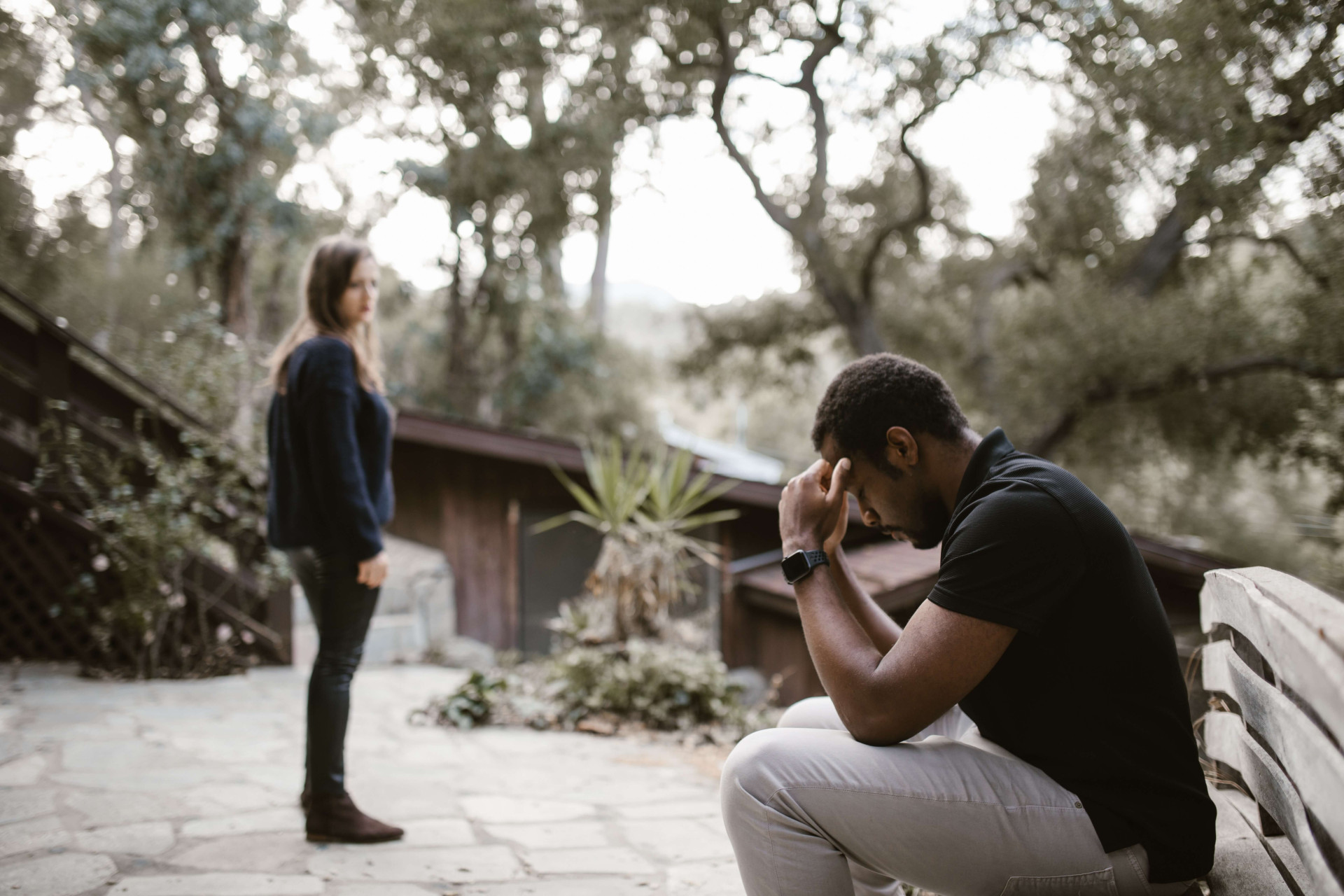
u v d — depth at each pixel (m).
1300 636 0.97
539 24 11.14
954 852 1.29
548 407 18.45
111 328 6.84
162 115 11.68
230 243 12.15
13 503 4.58
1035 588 1.24
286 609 5.19
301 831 2.40
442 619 8.07
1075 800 1.27
